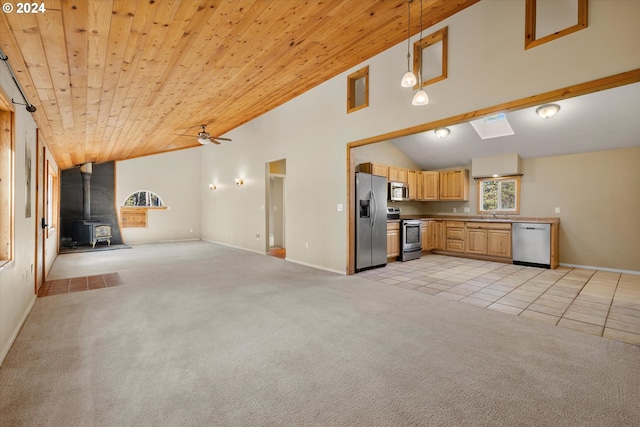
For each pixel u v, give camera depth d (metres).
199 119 5.84
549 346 2.39
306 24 2.99
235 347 2.39
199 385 1.88
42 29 1.96
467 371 2.04
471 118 3.35
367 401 1.73
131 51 2.55
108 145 6.22
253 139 7.36
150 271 5.17
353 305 3.39
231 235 8.49
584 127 4.86
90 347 2.38
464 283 4.36
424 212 7.88
